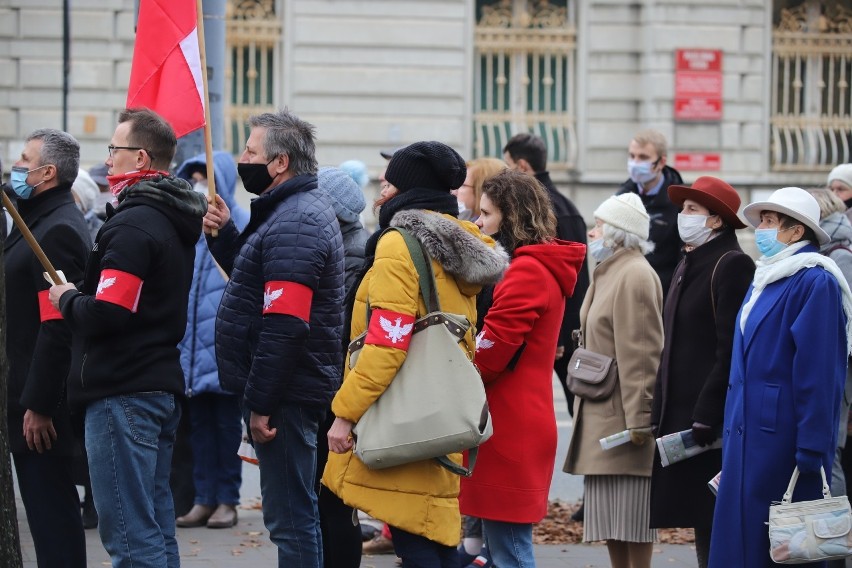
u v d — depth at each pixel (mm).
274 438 11914
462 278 11008
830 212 15703
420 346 10797
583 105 41750
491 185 12867
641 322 14055
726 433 12430
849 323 12336
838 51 43344
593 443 14172
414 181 11352
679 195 14078
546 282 12469
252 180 12227
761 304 12344
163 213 11461
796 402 11891
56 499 12828
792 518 11680
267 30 40594
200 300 17641
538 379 12578
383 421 10648
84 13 38812
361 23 40594
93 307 10984
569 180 41688
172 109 13320
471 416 10688
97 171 19906
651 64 41500
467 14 41062
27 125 38969
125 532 11227
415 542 11023
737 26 41781
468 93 41156
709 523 13500
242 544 16625
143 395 11320
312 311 12000
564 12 42031
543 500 12578
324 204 12133
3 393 9992
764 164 42344
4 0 38688
